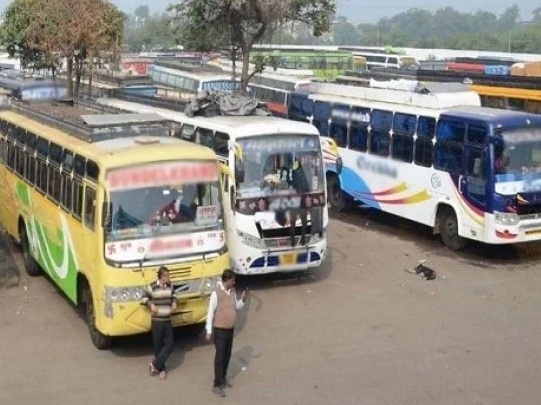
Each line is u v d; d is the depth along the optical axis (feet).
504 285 51.83
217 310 34.81
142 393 35.32
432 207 61.93
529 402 34.42
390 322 44.52
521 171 55.93
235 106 56.03
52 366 38.32
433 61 189.88
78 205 41.32
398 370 37.78
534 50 366.43
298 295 49.55
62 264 44.70
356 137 71.20
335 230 67.97
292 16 82.74
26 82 95.76
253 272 49.73
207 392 35.42
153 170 38.52
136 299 37.73
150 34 242.99
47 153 47.11
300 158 50.39
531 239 56.65
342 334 42.65
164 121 44.42
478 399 34.68
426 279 53.01
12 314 45.62
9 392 35.40
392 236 65.72
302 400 34.55
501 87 85.25
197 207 39.14
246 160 49.29
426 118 62.08
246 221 48.98
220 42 84.33
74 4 87.25
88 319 41.45
